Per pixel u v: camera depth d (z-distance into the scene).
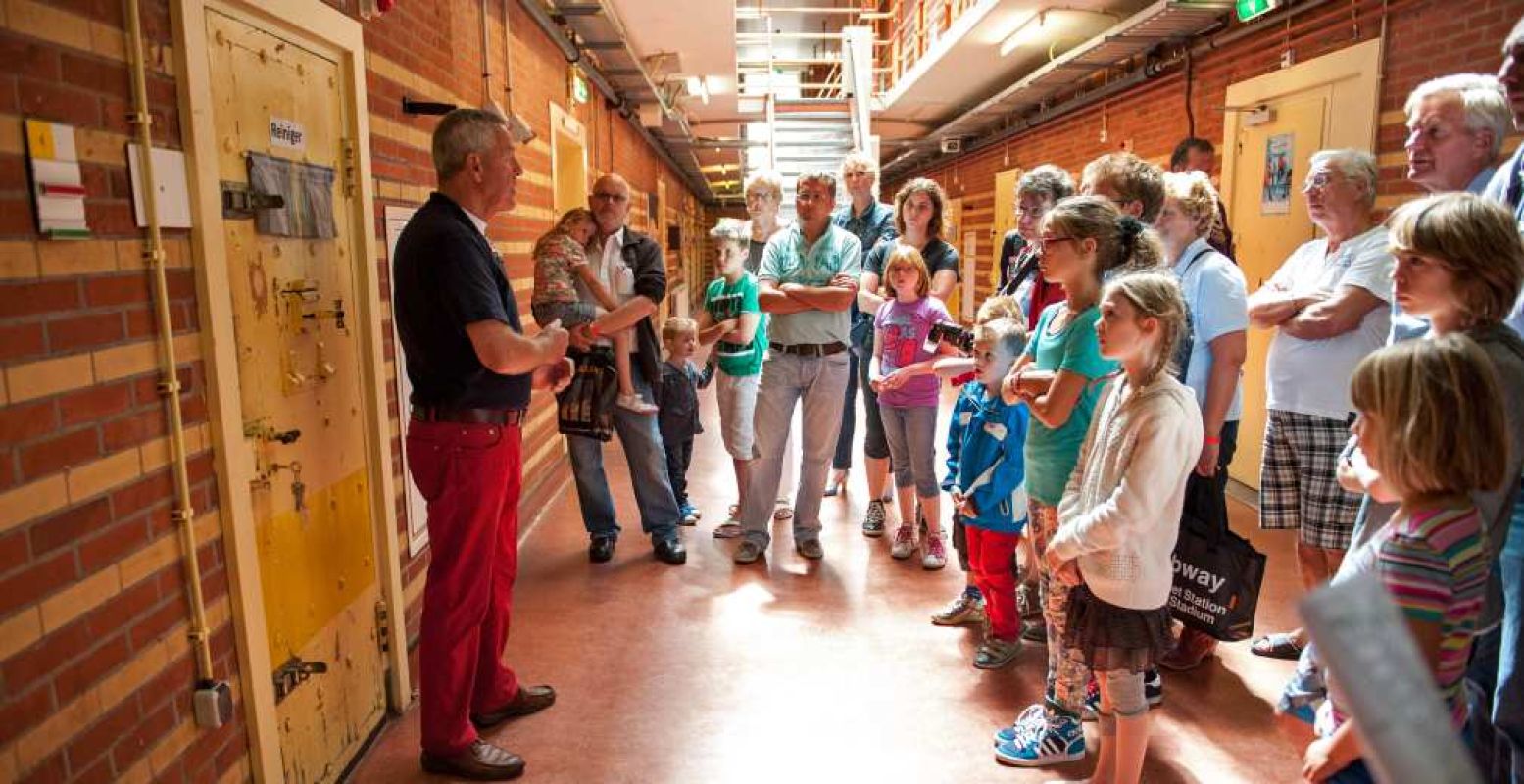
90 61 1.46
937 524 3.85
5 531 1.27
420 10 3.23
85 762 1.43
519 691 2.70
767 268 3.90
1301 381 2.82
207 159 1.75
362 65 2.52
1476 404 1.17
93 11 1.47
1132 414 1.89
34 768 1.32
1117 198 2.51
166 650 1.64
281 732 2.05
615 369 3.74
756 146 12.48
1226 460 2.91
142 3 1.59
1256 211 5.12
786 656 3.07
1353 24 4.26
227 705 1.79
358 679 2.49
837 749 2.50
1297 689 1.53
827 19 15.90
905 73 10.52
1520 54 1.80
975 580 3.28
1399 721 0.41
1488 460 1.17
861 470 5.69
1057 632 2.33
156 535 1.62
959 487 2.94
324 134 2.34
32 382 1.33
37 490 1.33
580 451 3.94
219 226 1.79
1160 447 1.82
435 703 2.34
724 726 2.62
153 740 1.60
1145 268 2.12
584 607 3.51
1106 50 6.37
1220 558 2.59
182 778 1.68
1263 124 5.04
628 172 9.58
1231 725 2.59
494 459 2.29
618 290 3.81
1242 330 2.66
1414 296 1.44
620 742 2.54
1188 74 5.94
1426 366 1.19
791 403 3.91
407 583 2.99
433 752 2.37
